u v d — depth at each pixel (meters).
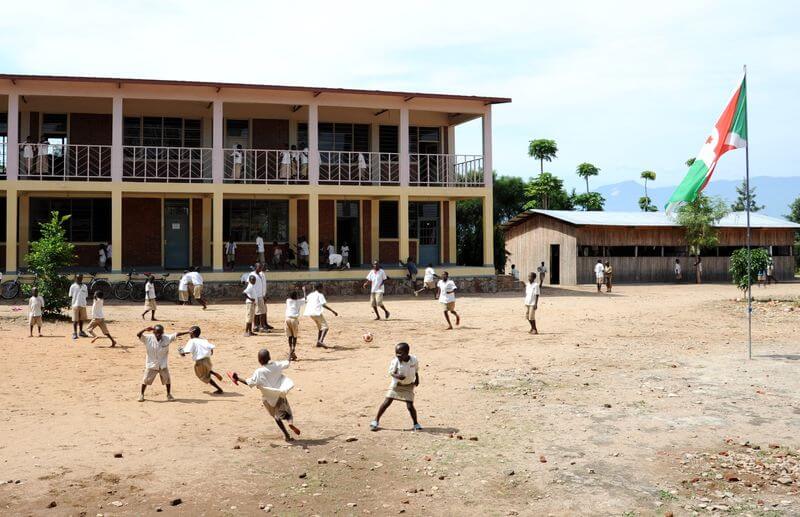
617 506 6.75
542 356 14.96
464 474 7.65
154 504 6.68
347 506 6.73
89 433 9.09
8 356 14.68
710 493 7.07
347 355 15.28
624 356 14.91
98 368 13.66
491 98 30.42
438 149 34.41
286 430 9.01
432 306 25.48
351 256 33.41
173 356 15.21
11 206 25.89
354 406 10.75
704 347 16.17
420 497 6.99
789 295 30.91
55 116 29.62
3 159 29.08
